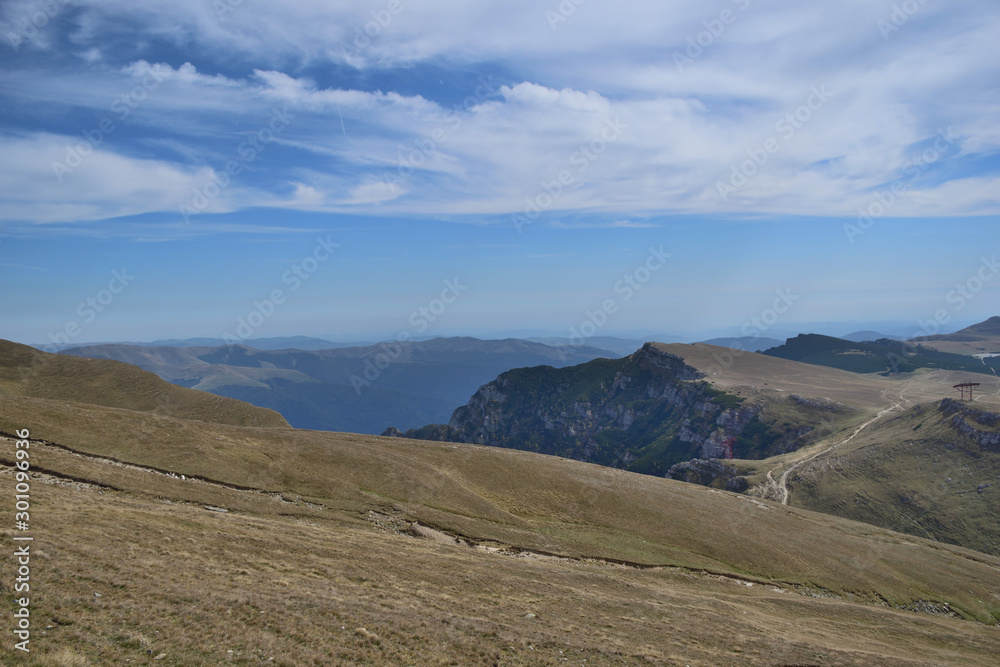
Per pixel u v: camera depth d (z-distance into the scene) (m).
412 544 45.91
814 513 108.44
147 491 43.53
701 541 71.12
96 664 15.91
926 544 97.69
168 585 23.25
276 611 23.39
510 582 39.84
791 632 43.94
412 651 23.08
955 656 48.81
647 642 32.47
